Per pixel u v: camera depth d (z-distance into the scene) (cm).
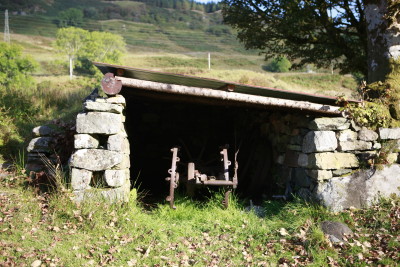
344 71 1208
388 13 682
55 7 15062
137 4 18075
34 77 4025
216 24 16725
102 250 447
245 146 901
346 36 1188
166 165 1025
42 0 15200
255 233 522
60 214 505
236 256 461
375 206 577
